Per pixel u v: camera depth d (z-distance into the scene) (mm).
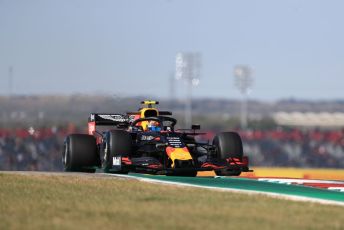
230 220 41062
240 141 67438
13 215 41781
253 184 60812
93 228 37844
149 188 54625
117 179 60562
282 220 41500
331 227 39781
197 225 39188
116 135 64562
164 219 40812
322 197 53531
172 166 63906
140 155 68875
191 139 70500
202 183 60406
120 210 43750
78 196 49688
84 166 69000
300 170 150125
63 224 38875
